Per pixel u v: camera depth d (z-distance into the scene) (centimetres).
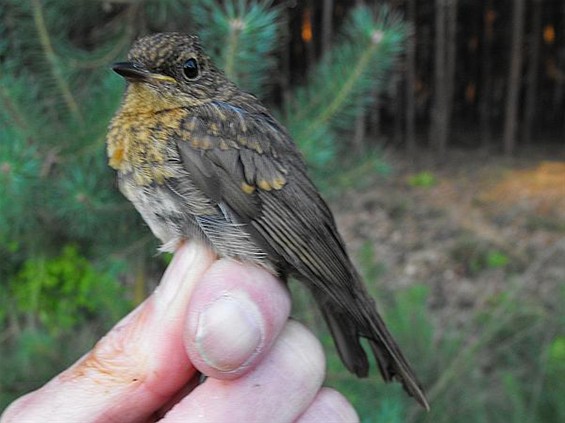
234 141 21
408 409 36
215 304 18
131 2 30
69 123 30
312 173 31
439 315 59
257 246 21
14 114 28
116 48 31
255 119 22
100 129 29
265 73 34
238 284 18
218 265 19
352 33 32
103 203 29
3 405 33
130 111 21
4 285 35
